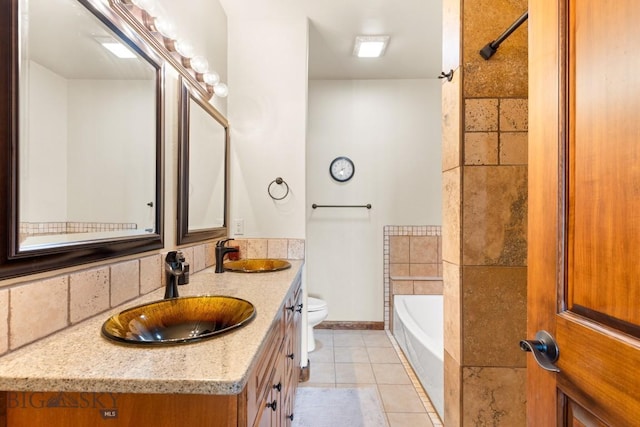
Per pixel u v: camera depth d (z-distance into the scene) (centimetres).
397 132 339
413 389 220
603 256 56
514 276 139
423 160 339
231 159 238
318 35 258
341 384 226
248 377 68
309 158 339
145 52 127
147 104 131
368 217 339
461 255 140
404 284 318
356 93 339
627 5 51
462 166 139
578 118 62
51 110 85
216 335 85
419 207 339
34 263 78
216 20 214
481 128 139
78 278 92
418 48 278
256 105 239
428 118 338
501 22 140
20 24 74
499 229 139
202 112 189
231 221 238
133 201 123
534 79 76
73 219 93
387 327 335
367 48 276
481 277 139
